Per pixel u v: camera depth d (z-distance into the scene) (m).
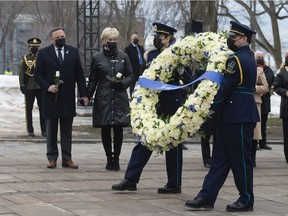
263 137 15.69
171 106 9.31
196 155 14.08
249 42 8.28
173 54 9.16
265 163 13.30
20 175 10.37
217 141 8.31
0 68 61.91
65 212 7.79
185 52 9.06
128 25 53.47
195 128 8.40
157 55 9.67
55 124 11.23
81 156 13.08
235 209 8.24
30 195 8.77
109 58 11.21
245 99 8.16
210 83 8.23
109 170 11.25
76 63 11.23
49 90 10.97
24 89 15.72
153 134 8.65
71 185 9.67
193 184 10.21
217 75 8.26
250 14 41.06
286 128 13.32
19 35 62.66
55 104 11.09
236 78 8.09
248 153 8.23
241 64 8.09
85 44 25.03
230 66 8.09
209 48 8.70
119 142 11.26
